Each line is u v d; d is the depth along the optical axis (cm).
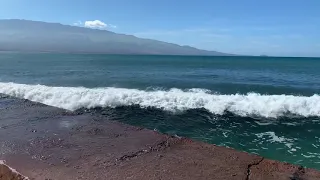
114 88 1400
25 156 390
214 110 859
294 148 566
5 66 3203
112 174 331
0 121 593
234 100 931
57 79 1872
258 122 754
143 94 1001
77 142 449
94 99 934
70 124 563
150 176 326
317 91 1408
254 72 2784
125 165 357
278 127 712
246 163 367
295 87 1545
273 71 2962
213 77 2175
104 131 511
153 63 4588
